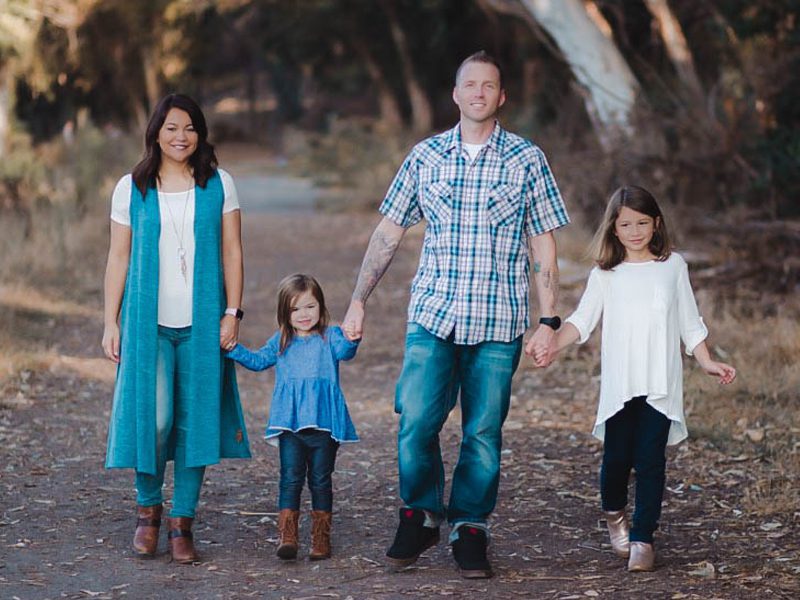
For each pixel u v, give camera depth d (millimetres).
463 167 5613
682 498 7109
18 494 7227
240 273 6082
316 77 48594
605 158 16203
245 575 5781
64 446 8461
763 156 15648
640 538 5785
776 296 12938
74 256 17781
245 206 31375
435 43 38375
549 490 7422
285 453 6031
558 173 17250
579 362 11148
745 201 15695
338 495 7363
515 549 6238
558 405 9781
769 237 13797
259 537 6484
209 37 42781
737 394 9445
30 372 10766
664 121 16156
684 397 9430
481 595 5438
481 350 5625
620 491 6031
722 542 6254
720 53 19062
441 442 8742
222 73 75875
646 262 5914
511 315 5598
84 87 33656
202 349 5879
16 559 6000
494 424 5652
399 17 39719
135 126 40438
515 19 28016
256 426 9422
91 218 20875
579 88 17828
